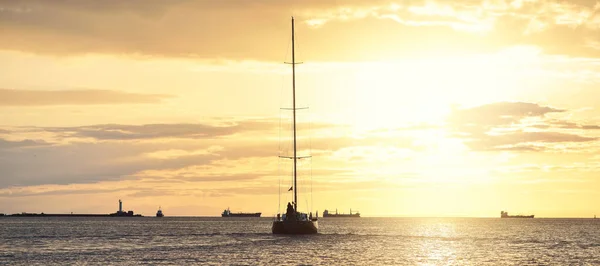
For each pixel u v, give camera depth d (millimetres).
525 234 192625
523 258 104500
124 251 112812
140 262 94625
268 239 139625
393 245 128625
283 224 135750
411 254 108250
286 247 118250
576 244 140500
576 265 95312
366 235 171250
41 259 99625
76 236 168625
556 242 147125
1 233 188750
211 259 97875
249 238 147625
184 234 176750
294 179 135875
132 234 179625
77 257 102250
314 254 105875
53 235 174875
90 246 126625
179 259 98188
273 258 99188
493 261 99438
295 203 136750
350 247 120750
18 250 116875
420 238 156625
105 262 95062
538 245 135250
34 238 158125
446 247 125562
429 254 108875
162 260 97000
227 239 145500
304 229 134750
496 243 140000
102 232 196500
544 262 98938
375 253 109375
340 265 91500
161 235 172375
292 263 93250
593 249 125188
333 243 129750
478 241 146750
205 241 138875
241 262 94000
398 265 92500
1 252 112375
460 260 100188
